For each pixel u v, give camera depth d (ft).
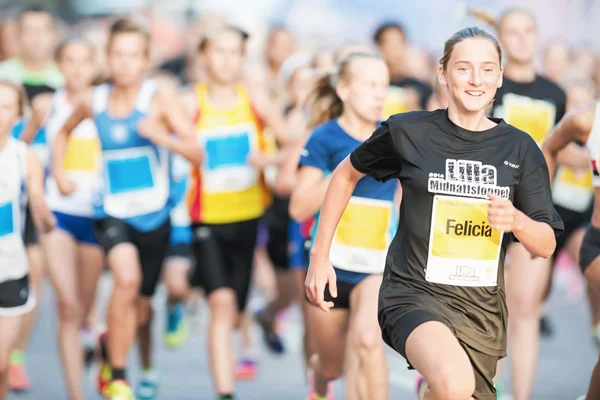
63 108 67.62
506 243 38.24
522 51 57.41
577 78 93.91
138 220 59.00
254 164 62.13
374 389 45.50
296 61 74.49
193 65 92.94
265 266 90.79
